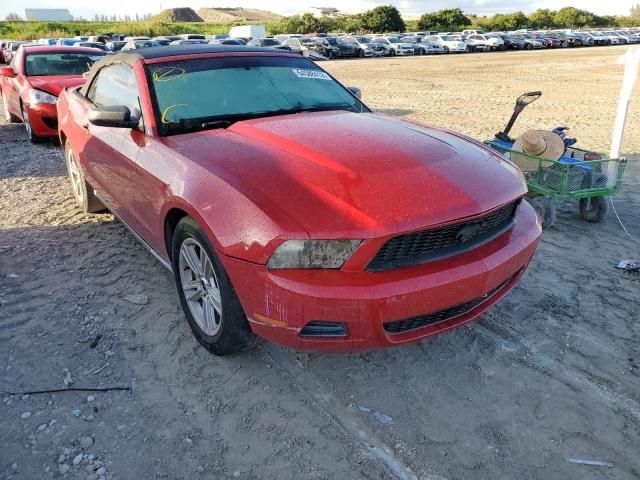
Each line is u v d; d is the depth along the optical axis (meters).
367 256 2.29
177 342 3.16
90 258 4.25
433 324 2.60
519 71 21.95
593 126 9.73
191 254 2.92
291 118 3.39
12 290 3.76
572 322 3.32
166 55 3.77
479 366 2.92
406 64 27.75
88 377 2.87
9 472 2.27
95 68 4.57
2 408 2.63
